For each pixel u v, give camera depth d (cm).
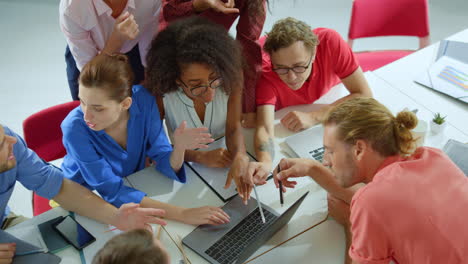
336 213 136
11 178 138
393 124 104
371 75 200
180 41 146
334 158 113
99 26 187
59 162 233
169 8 179
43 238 136
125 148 167
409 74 198
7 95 314
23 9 403
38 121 181
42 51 353
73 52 193
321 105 189
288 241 133
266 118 178
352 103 109
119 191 150
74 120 150
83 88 133
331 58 183
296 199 146
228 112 174
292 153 166
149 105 164
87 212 143
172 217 141
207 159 163
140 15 194
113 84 134
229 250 130
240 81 164
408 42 337
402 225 98
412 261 102
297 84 175
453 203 100
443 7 361
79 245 133
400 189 100
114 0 180
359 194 105
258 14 180
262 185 152
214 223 138
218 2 170
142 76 231
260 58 185
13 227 141
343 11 375
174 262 129
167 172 158
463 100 179
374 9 241
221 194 150
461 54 198
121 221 138
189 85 152
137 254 84
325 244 131
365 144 105
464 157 148
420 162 104
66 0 173
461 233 98
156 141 166
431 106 180
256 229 135
